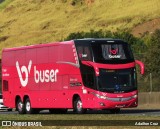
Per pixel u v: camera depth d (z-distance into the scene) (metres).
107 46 60.91
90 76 60.44
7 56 73.56
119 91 60.28
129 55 61.59
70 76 62.81
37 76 67.81
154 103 83.00
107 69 60.28
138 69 88.88
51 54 65.62
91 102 60.19
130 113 60.97
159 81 85.44
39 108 67.81
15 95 71.56
